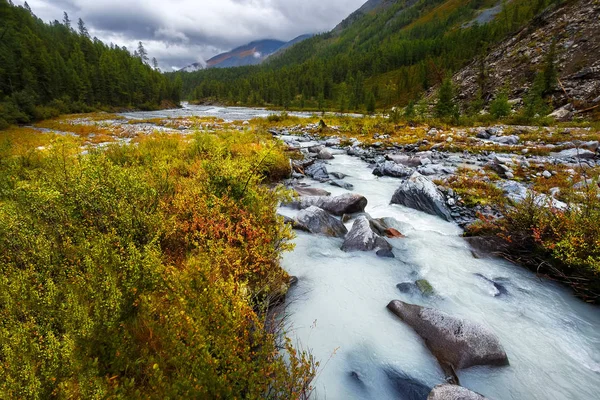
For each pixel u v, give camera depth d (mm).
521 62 48594
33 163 8469
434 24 158125
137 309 2980
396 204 9945
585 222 5453
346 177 13367
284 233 5074
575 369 3965
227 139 13859
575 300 5266
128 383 2141
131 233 3947
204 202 5070
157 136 14844
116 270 3176
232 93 142875
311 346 4160
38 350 2146
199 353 2453
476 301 5238
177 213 4840
